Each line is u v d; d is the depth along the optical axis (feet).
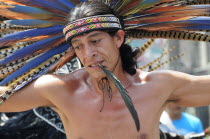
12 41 17.75
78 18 16.49
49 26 18.06
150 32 18.76
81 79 18.08
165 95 17.61
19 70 17.95
